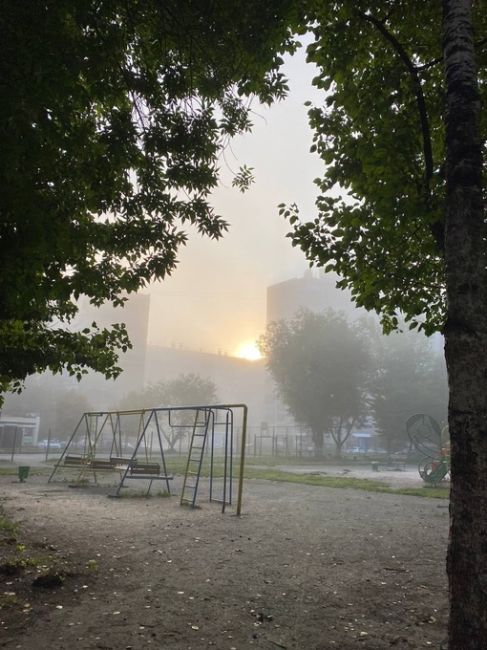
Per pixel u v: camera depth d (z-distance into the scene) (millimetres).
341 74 6117
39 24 3979
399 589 6055
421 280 6625
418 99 5512
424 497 16812
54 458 41000
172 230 7312
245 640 4438
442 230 5273
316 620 4980
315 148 7016
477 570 3172
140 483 19953
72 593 5629
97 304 7711
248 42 5711
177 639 4414
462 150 3689
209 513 12047
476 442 3291
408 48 6074
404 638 4547
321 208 6809
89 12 4500
